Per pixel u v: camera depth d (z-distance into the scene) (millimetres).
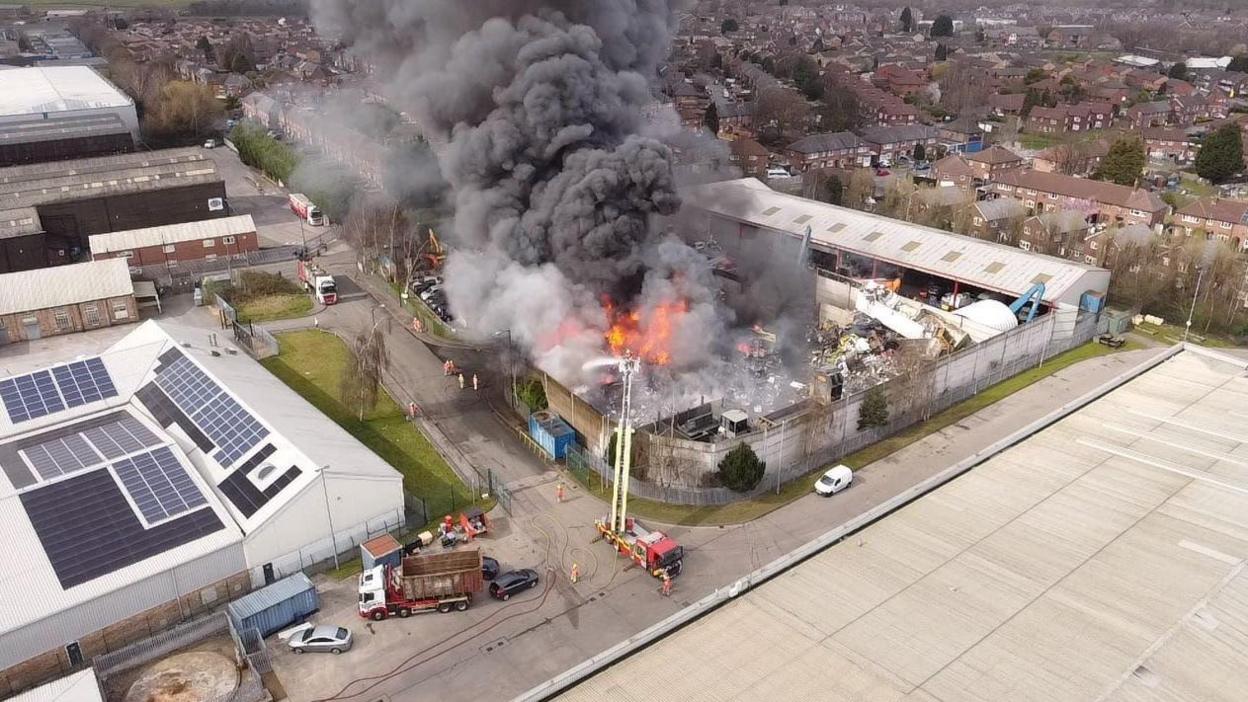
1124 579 30375
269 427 41594
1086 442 40375
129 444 41062
